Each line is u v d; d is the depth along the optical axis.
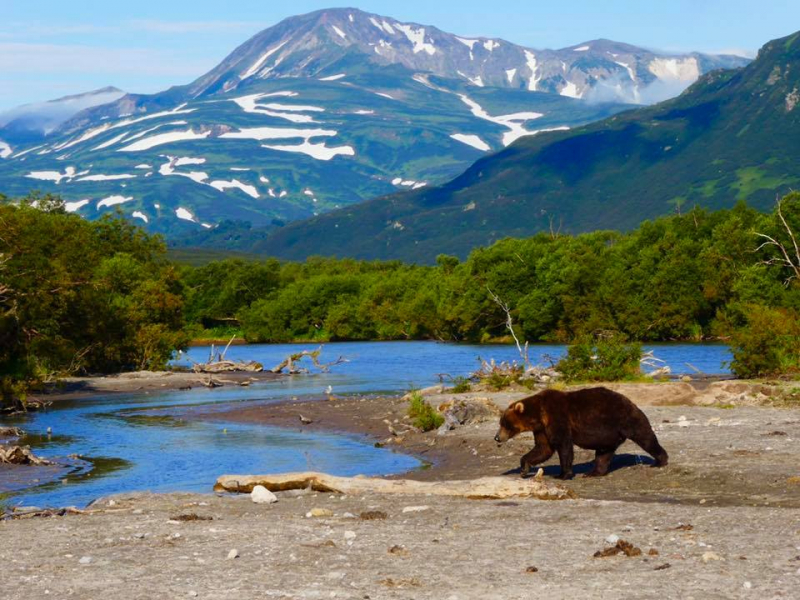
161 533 13.59
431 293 118.69
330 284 129.62
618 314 98.31
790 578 9.88
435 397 38.72
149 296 80.25
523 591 9.77
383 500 16.78
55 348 58.50
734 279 92.50
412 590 9.92
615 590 9.67
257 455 28.14
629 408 18.72
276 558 11.59
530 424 18.88
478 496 16.84
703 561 10.79
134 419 40.59
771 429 23.38
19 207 71.69
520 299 104.75
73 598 9.84
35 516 16.59
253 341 127.19
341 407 39.88
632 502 15.53
